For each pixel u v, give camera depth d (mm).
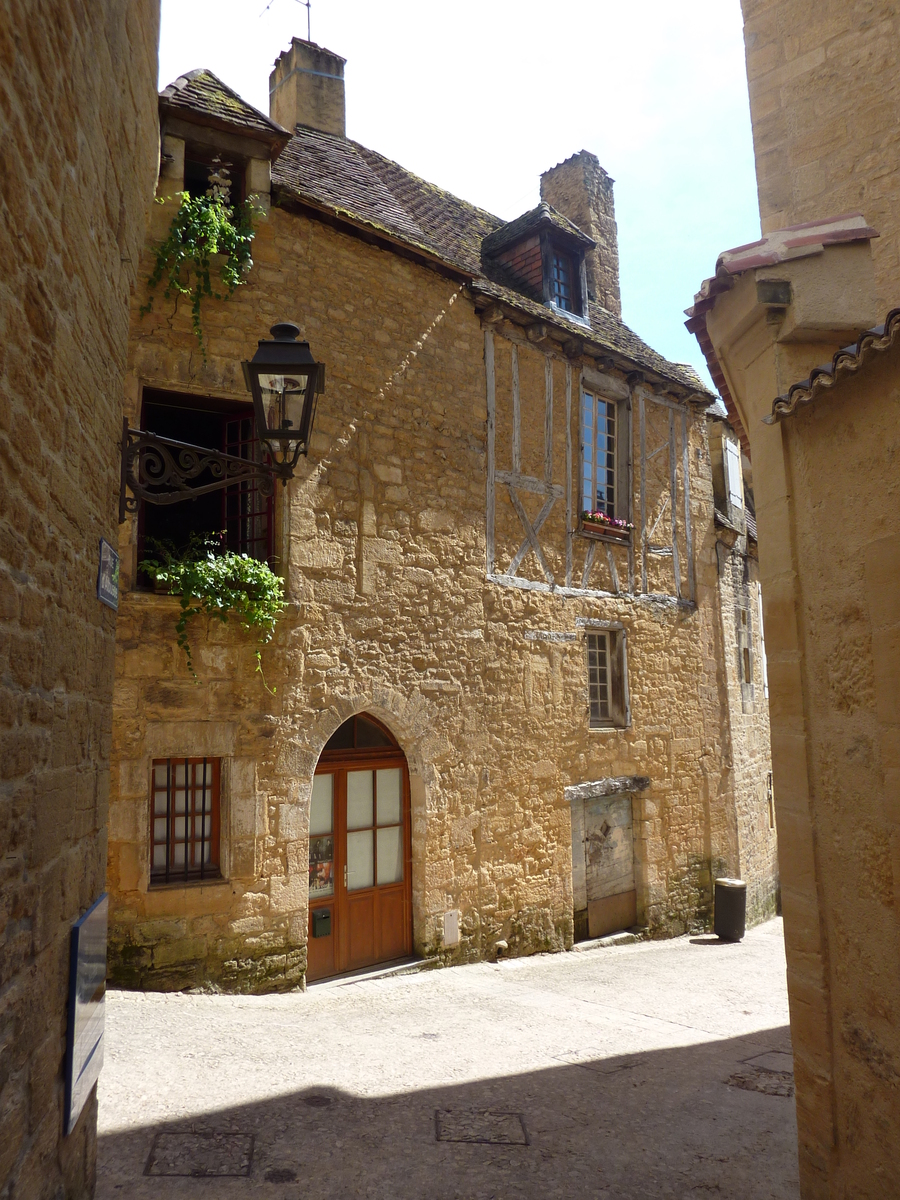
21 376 2129
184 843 6391
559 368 9570
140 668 6180
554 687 9070
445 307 8422
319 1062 4887
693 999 7215
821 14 5496
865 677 2973
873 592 2926
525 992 7062
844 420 3100
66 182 2488
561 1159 3838
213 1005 5840
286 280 7203
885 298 5094
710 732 11141
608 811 9828
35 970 2352
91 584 3008
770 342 3572
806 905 3223
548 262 9953
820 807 3193
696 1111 4477
